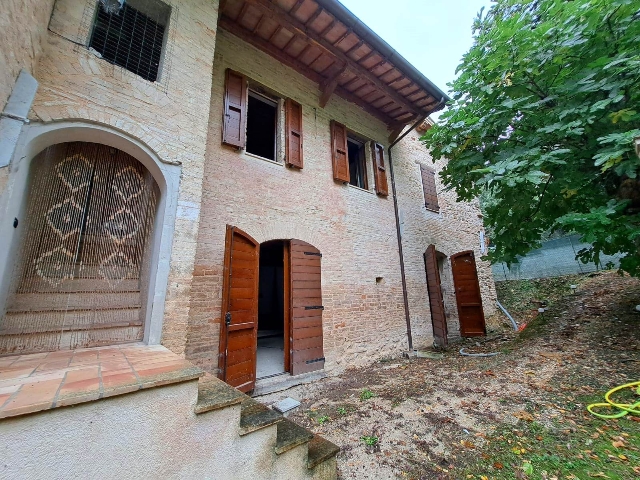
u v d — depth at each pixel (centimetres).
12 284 233
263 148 856
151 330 268
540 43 404
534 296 1032
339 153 627
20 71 214
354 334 562
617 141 321
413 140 886
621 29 375
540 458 230
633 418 266
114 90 280
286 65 565
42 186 258
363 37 501
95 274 279
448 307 849
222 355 364
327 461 206
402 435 278
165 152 305
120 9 324
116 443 126
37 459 108
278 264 1182
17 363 188
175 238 297
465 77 485
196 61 354
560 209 485
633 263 414
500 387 372
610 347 423
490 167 413
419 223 808
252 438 171
